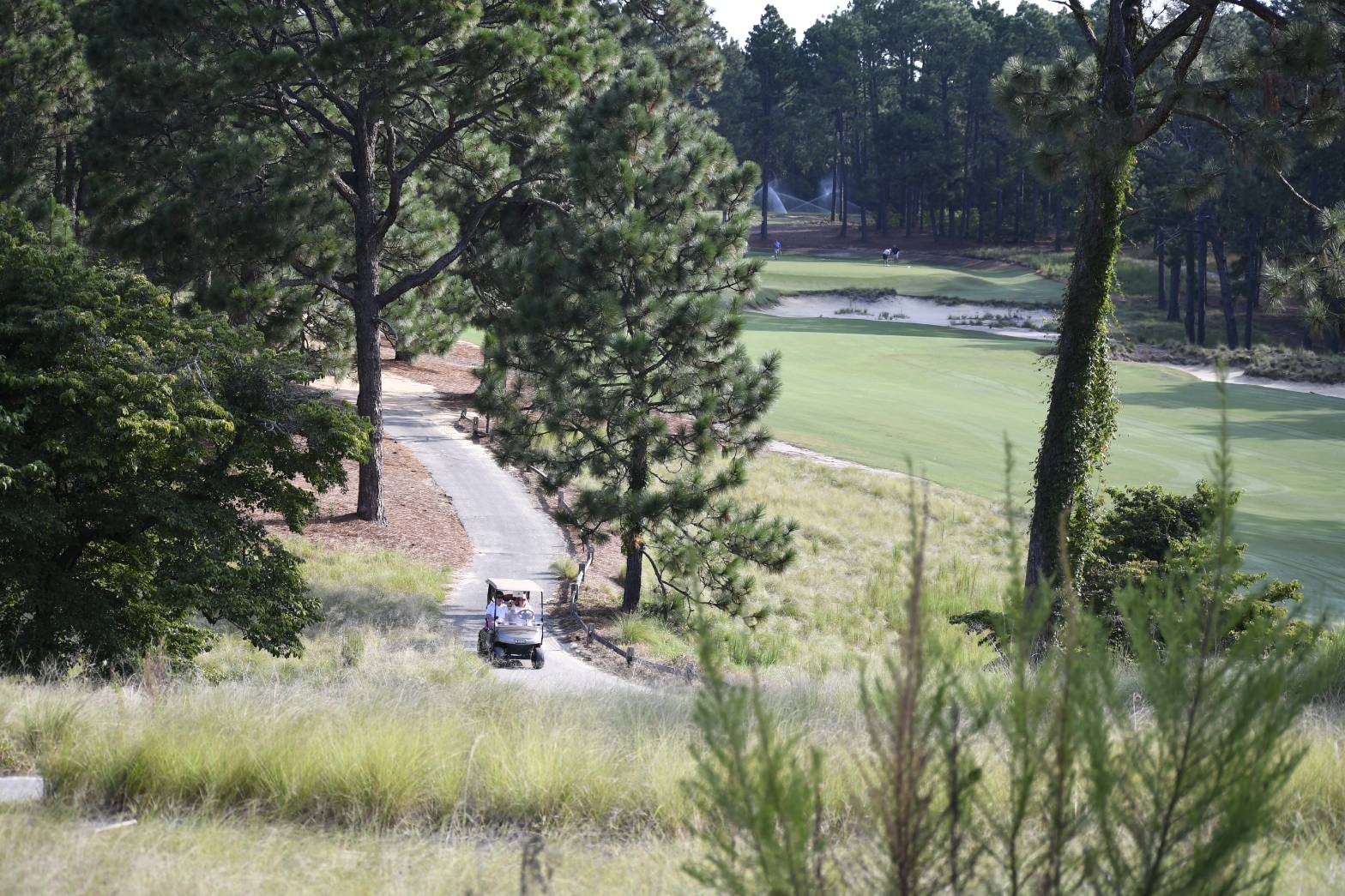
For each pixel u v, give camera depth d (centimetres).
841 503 8381
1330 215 3494
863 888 831
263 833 1425
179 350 3397
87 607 3381
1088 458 4028
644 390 5494
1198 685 761
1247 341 18800
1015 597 806
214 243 5512
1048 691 785
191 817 1470
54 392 3184
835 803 1310
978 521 8181
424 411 10119
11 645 3266
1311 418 12812
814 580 6681
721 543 5544
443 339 10688
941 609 5769
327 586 5281
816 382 13538
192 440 3306
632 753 1747
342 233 6538
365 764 1620
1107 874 776
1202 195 3844
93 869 1189
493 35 5478
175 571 3350
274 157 5859
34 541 3241
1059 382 4041
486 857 1344
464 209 8756
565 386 5397
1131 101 3847
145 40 5519
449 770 1650
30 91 7638
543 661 4603
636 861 1280
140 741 1688
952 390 13550
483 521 7300
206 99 5606
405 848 1375
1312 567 6744
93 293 3375
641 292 5375
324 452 3641
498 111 6091
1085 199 3997
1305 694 759
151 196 5506
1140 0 3919
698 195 5578
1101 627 834
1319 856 1172
